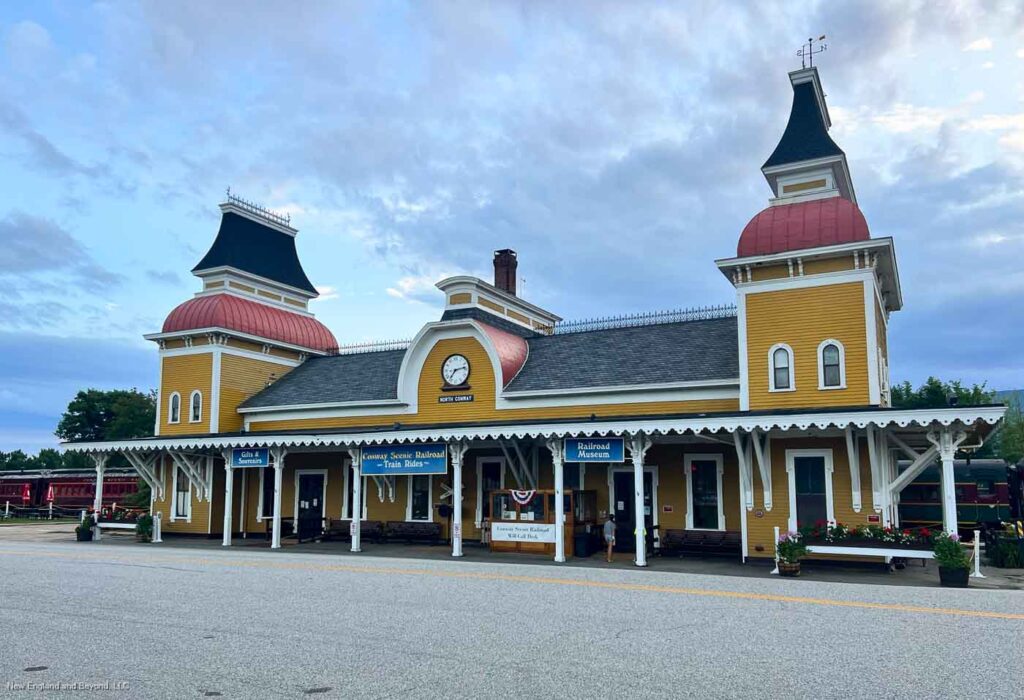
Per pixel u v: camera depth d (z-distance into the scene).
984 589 15.56
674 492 23.55
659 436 22.56
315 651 9.93
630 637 10.68
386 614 12.48
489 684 8.38
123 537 32.84
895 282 22.77
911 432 21.78
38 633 11.18
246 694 8.11
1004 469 29.00
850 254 20.52
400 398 27.78
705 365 23.75
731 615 12.38
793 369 20.92
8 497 51.38
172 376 32.62
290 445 27.05
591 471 24.84
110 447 30.70
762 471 20.55
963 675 8.70
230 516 27.77
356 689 8.23
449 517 27.30
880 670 8.91
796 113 23.92
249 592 14.98
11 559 21.72
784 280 21.39
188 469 31.08
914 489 29.58
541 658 9.51
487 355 26.78
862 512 19.80
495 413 26.25
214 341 31.59
